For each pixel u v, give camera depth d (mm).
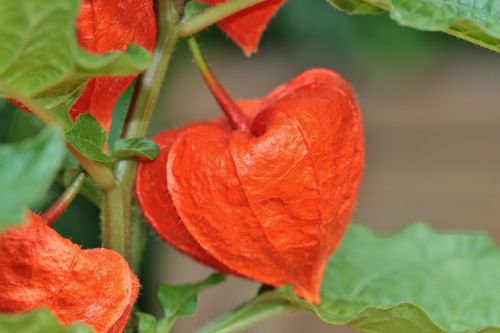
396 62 955
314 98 374
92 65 319
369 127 1074
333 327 868
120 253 377
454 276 438
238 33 392
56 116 349
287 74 1050
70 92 342
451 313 427
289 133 367
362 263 438
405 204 1026
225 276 402
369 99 1088
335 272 434
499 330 366
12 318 309
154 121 470
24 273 339
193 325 846
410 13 341
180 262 894
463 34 353
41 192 301
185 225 373
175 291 398
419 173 1059
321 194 372
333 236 384
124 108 441
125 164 376
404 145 1078
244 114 387
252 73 1062
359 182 384
